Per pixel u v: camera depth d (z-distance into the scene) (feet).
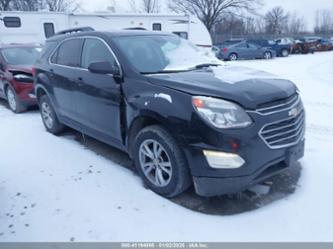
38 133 17.61
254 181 9.12
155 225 8.98
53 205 10.07
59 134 17.28
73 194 10.68
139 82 10.61
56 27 38.75
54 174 12.21
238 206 9.79
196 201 10.10
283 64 57.41
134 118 10.62
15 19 36.96
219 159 8.68
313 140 15.20
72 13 38.81
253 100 8.82
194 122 8.85
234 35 137.08
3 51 24.50
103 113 12.39
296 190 10.58
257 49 70.69
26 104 22.53
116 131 11.93
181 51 13.16
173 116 9.23
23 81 21.95
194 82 9.73
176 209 9.70
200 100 8.90
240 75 10.80
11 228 9.02
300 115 10.34
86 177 11.87
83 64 13.51
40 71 16.92
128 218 9.30
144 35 13.20
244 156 8.66
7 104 26.86
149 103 9.94
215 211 9.57
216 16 136.77
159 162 10.25
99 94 12.28
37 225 9.12
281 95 9.43
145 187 11.01
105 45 12.35
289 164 9.76
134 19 40.09
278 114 9.18
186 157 9.25
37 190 11.02
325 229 8.67
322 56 80.74
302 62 61.72
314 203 9.82
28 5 97.91
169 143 9.55
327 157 13.08
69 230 8.87
